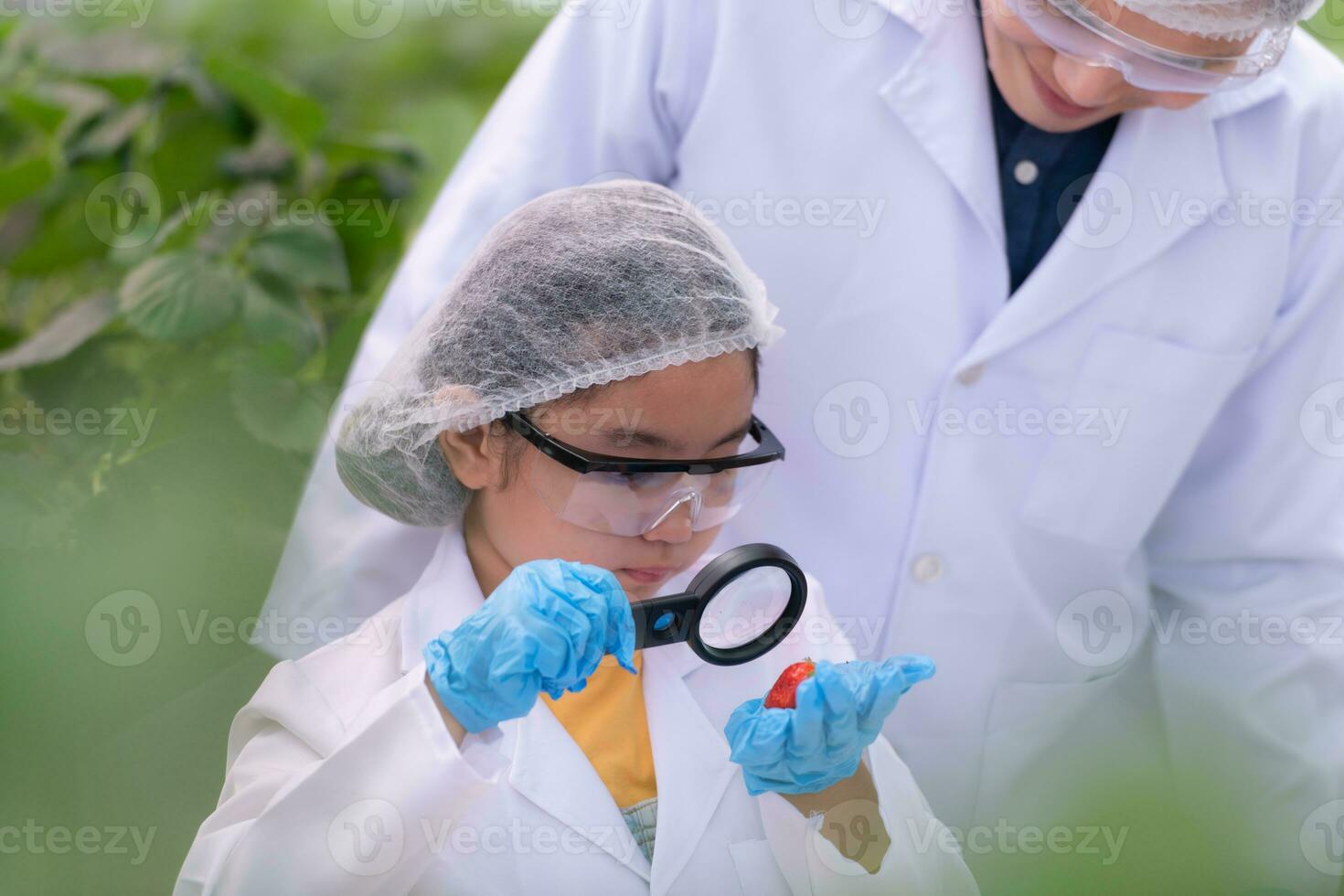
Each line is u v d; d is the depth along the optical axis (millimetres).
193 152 2902
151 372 2293
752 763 1628
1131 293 2318
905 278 2332
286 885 1510
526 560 1809
